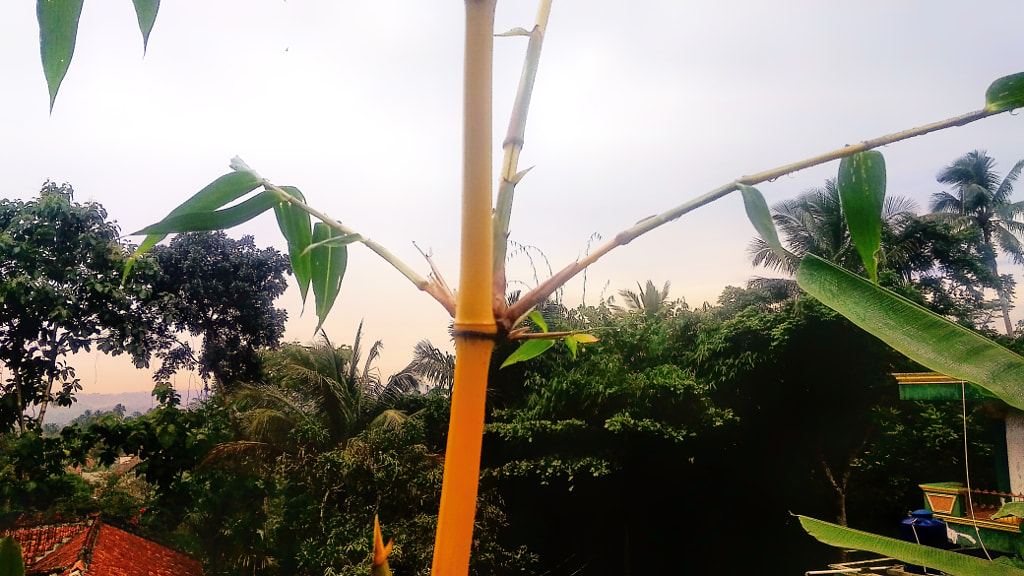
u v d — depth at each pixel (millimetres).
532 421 16031
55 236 12172
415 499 13234
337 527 12695
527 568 15094
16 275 11562
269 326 18547
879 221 841
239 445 13977
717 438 16766
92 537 11273
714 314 19484
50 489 12430
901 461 16625
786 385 16203
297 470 13891
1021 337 17500
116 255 12656
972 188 24938
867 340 14797
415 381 20266
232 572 13578
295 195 1243
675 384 15188
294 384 16969
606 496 17969
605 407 15984
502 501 15617
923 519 7184
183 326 16859
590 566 18188
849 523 17641
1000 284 22031
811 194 20688
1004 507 1855
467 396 649
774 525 17812
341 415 16828
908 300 836
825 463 16703
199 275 16922
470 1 712
